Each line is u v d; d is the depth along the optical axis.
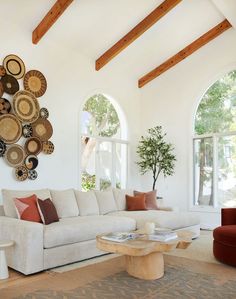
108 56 6.43
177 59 6.99
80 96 6.34
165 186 7.31
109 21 5.64
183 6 5.68
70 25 5.54
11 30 5.26
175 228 5.11
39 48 5.66
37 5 4.98
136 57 6.90
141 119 7.81
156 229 3.78
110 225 4.44
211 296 2.85
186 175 7.00
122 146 7.53
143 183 7.71
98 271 3.61
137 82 7.79
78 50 6.29
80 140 6.26
